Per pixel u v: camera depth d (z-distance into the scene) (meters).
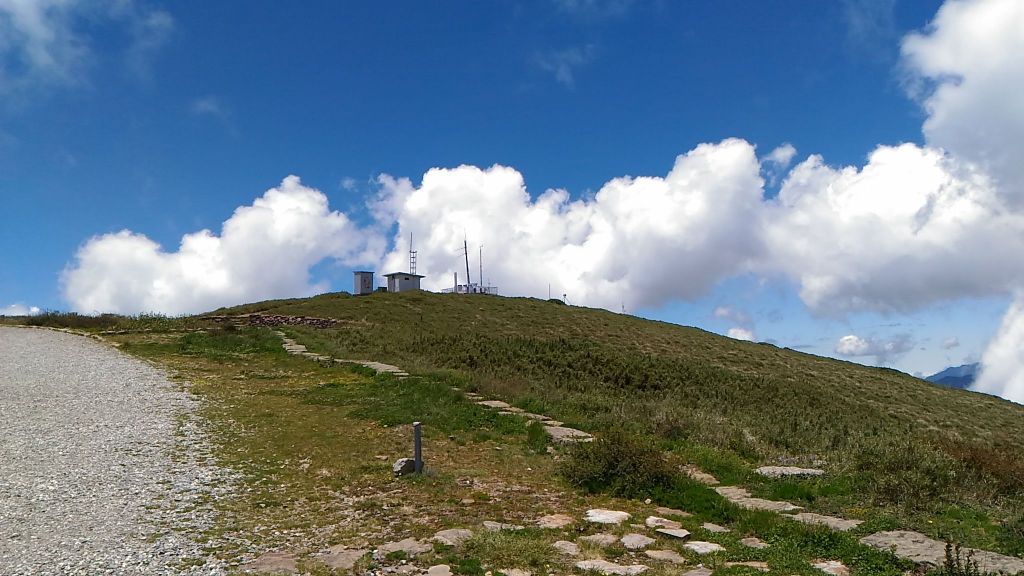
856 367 53.78
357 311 50.94
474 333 47.47
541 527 8.69
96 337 34.53
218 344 31.27
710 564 7.30
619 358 38.94
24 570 7.10
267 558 7.43
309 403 18.44
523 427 15.44
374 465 12.01
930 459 11.27
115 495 10.14
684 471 11.39
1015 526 8.22
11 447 13.23
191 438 14.30
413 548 7.68
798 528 8.18
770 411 27.31
